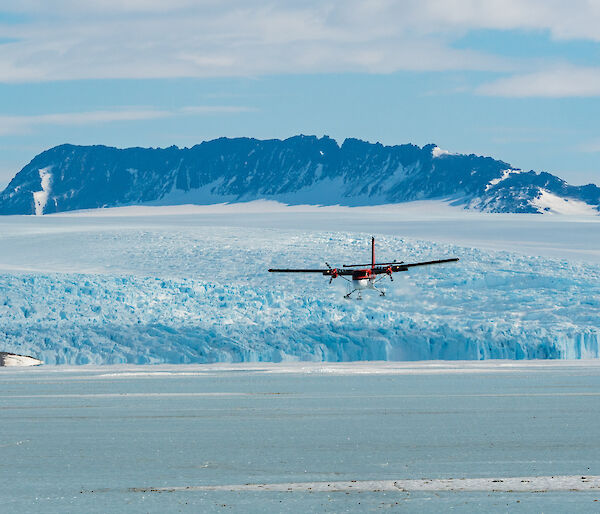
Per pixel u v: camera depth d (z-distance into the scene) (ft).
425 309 645.51
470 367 447.83
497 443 177.78
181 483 138.10
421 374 399.24
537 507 116.98
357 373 408.26
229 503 122.42
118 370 433.89
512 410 242.99
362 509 117.39
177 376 393.70
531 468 147.84
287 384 344.90
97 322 563.89
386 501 122.31
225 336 520.83
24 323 554.05
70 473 148.15
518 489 129.29
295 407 257.75
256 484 136.46
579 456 160.25
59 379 378.32
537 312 616.39
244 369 440.04
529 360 504.43
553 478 137.90
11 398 293.23
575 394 292.61
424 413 237.66
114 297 614.75
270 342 515.91
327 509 117.70
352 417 229.86
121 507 120.37
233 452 170.30
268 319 597.11
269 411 247.09
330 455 165.17
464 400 274.77
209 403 272.10
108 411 250.78
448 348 517.14
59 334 511.40
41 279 643.04
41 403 275.39
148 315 588.91
